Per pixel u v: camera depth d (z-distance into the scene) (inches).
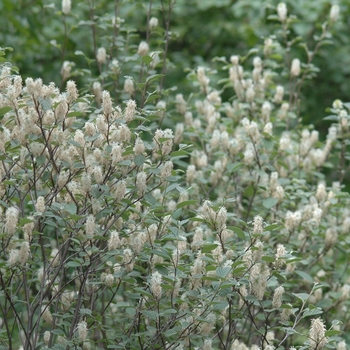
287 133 449.1
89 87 423.5
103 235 273.0
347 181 650.8
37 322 279.7
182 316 277.0
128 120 286.5
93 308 325.1
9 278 300.4
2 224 271.6
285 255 282.8
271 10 617.0
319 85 675.4
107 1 629.3
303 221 365.4
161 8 442.3
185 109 437.7
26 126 266.8
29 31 581.9
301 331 386.6
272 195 366.6
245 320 341.1
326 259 405.7
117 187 266.4
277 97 458.3
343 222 393.1
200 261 279.7
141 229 302.7
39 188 292.0
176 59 684.1
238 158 405.7
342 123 429.4
